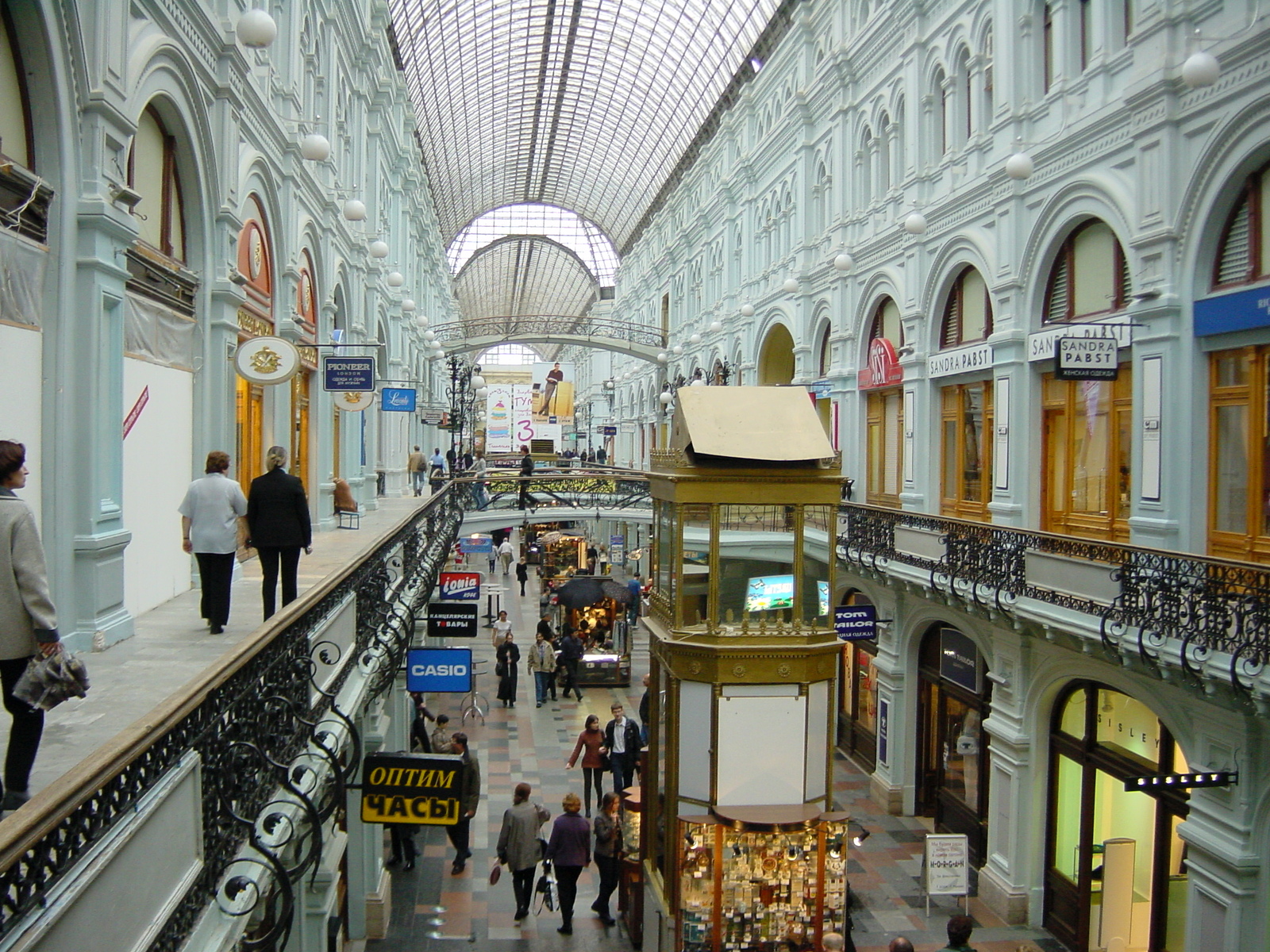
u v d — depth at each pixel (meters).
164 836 3.08
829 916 9.18
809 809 9.27
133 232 6.83
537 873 12.67
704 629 9.41
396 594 8.64
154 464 8.00
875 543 15.23
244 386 10.98
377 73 23.00
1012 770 11.63
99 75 6.29
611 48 45.31
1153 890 9.69
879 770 15.92
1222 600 7.59
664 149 49.66
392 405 19.94
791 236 24.55
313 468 15.30
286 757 4.49
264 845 3.71
